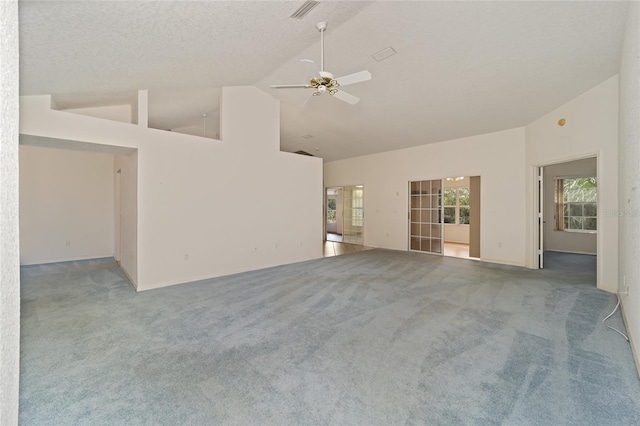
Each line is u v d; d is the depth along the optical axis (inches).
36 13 76.7
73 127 137.6
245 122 205.9
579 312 123.1
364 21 132.0
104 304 135.7
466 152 246.1
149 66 131.0
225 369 82.5
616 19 112.8
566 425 61.7
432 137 254.5
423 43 142.5
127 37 100.6
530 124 206.2
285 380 77.4
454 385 75.1
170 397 70.7
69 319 117.7
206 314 123.2
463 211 354.6
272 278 183.6
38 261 234.4
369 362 86.0
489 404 68.0
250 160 208.8
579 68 143.5
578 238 278.2
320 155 356.2
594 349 92.7
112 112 191.6
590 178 277.0
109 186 267.0
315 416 64.5
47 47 95.2
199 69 150.5
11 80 23.4
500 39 132.9
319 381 76.9
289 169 235.1
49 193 239.1
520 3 113.3
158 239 164.7
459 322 114.0
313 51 154.9
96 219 261.1
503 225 225.3
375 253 280.1
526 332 104.9
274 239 224.1
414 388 74.0
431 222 275.4
